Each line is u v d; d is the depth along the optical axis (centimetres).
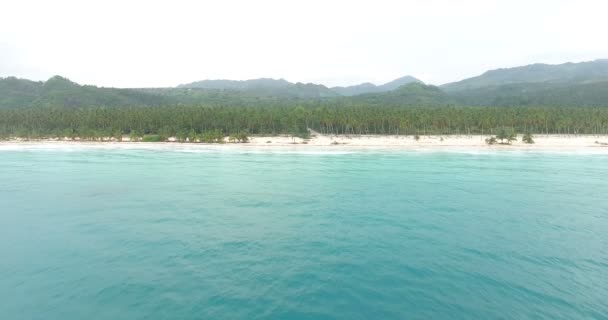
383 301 1945
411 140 13012
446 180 5594
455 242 2825
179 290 2064
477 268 2348
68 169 6700
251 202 4150
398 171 6556
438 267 2369
